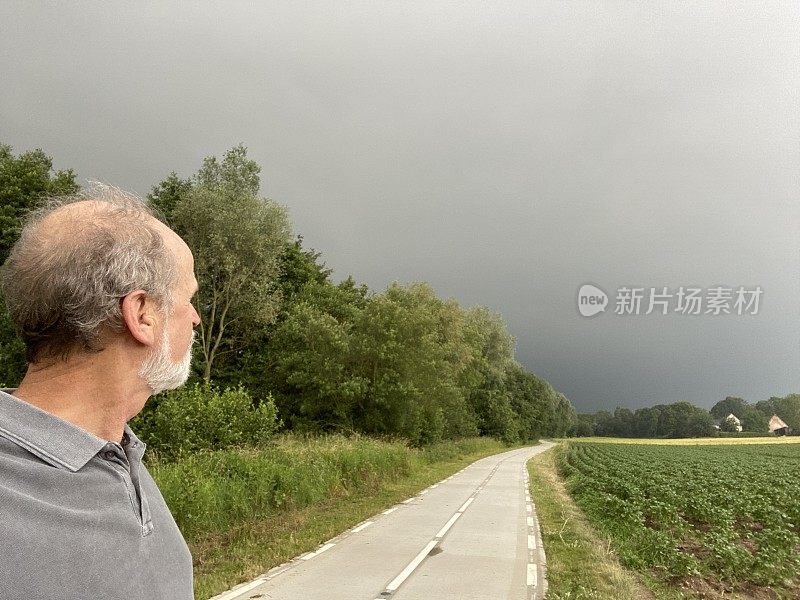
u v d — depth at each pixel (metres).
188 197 28.66
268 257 29.61
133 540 0.79
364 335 30.92
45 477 0.72
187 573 0.95
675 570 9.97
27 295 0.86
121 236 0.93
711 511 14.57
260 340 32.72
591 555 9.92
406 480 21.53
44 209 0.95
